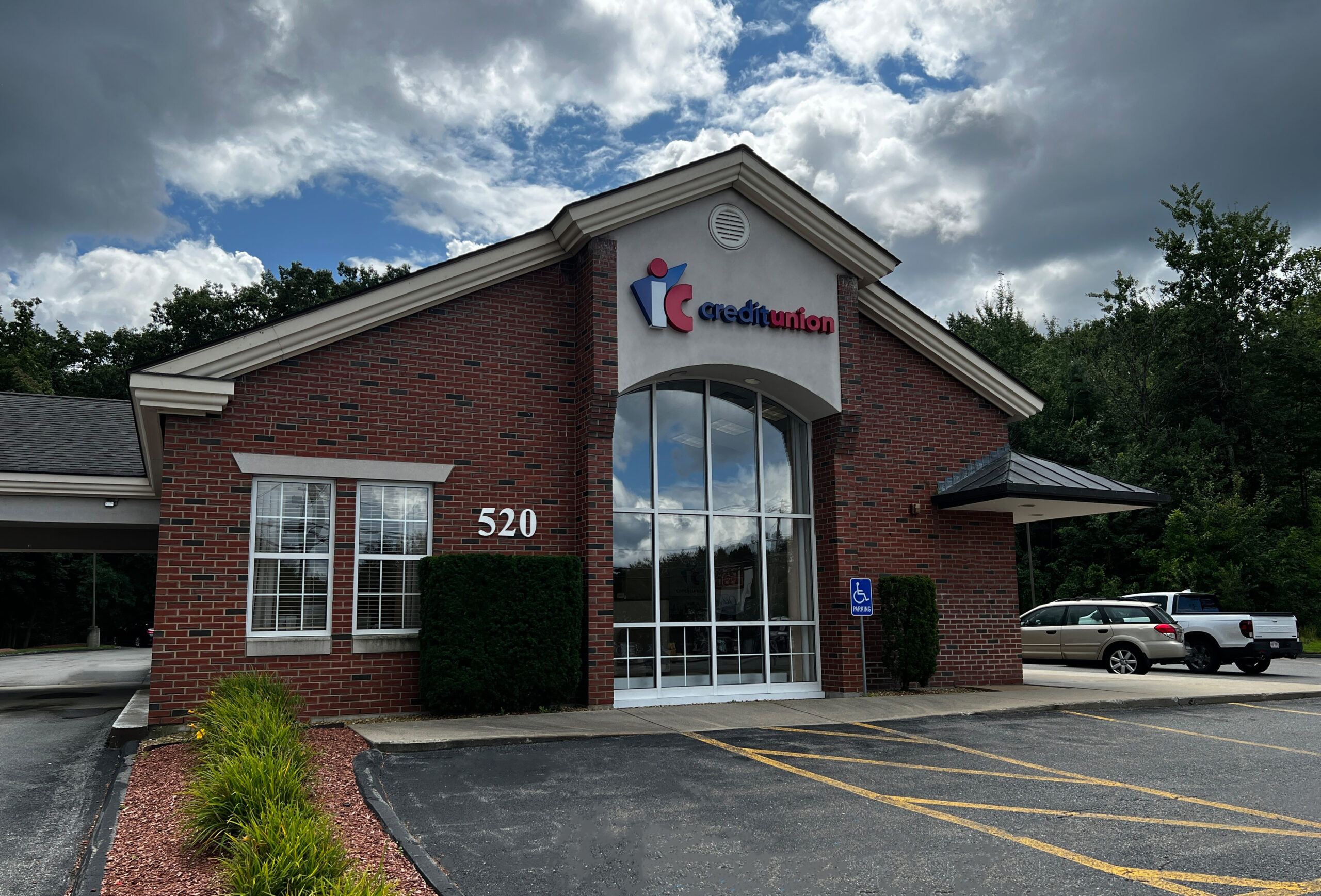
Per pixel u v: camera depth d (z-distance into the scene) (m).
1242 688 15.49
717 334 14.20
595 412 13.30
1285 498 39.66
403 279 12.72
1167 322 44.28
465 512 12.94
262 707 8.64
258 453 11.89
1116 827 6.99
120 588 56.97
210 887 5.39
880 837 6.70
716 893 5.60
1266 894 5.58
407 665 12.27
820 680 14.89
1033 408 17.09
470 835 6.66
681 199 14.09
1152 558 34.34
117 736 10.62
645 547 14.14
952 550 16.28
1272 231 44.91
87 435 17.72
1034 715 12.63
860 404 15.10
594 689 12.82
